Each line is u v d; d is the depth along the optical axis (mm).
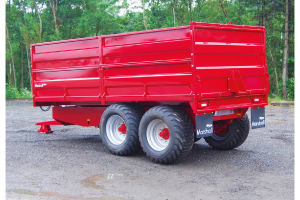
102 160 6230
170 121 5645
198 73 5426
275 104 16188
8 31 40906
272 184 4766
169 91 5742
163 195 4340
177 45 5547
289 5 25594
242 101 6328
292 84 22109
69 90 7477
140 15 31484
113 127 6863
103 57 6688
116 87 6555
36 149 7191
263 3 26844
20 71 45781
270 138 8141
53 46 7609
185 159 6285
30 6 39469
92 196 4297
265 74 6773
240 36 6277
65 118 8305
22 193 4430
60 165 5867
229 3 30094
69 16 36281
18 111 15164
